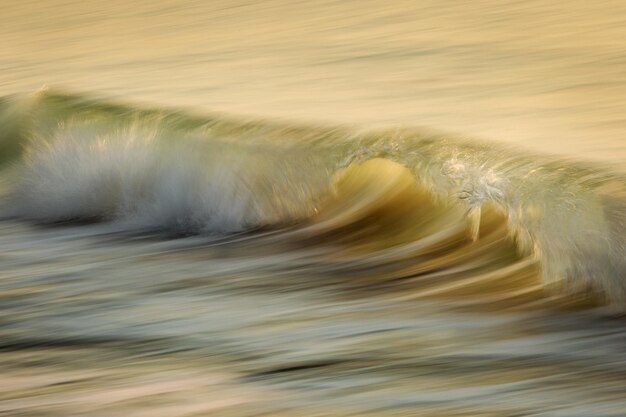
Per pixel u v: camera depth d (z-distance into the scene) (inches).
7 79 2625.5
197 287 951.6
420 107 1772.9
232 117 1491.1
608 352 733.3
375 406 639.1
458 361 717.9
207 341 776.3
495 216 1039.6
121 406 638.5
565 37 2455.7
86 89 2324.1
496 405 639.1
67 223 1325.0
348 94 1953.7
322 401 647.8
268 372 701.3
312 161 1277.1
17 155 1624.0
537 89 1855.3
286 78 2199.8
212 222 1259.8
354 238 1133.7
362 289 931.3
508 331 789.2
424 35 2667.3
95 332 807.1
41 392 668.7
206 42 2851.9
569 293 892.6
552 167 1069.1
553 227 962.1
